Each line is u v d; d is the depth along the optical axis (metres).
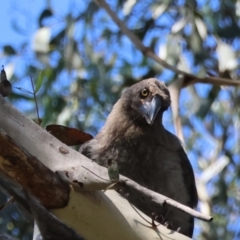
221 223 12.76
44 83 11.91
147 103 8.85
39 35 11.47
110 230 5.75
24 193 5.36
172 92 10.85
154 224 5.92
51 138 5.80
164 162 8.70
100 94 12.12
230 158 13.04
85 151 8.76
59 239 5.57
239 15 12.01
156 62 12.31
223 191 12.87
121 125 8.77
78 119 12.01
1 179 5.45
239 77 12.30
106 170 5.57
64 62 11.77
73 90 12.12
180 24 11.41
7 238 5.71
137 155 8.65
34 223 5.81
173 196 8.64
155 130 8.78
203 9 12.12
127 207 5.90
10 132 5.74
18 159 5.21
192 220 8.62
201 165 13.74
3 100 5.77
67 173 5.54
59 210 5.53
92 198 5.64
